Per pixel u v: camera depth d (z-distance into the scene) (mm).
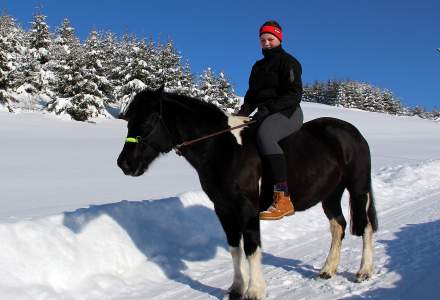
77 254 5145
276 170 4609
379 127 48531
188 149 4727
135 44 46188
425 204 9562
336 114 57531
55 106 36250
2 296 4211
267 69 4949
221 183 4586
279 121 4707
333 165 5211
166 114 4684
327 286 4902
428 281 4723
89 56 38344
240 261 4797
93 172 14227
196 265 5902
